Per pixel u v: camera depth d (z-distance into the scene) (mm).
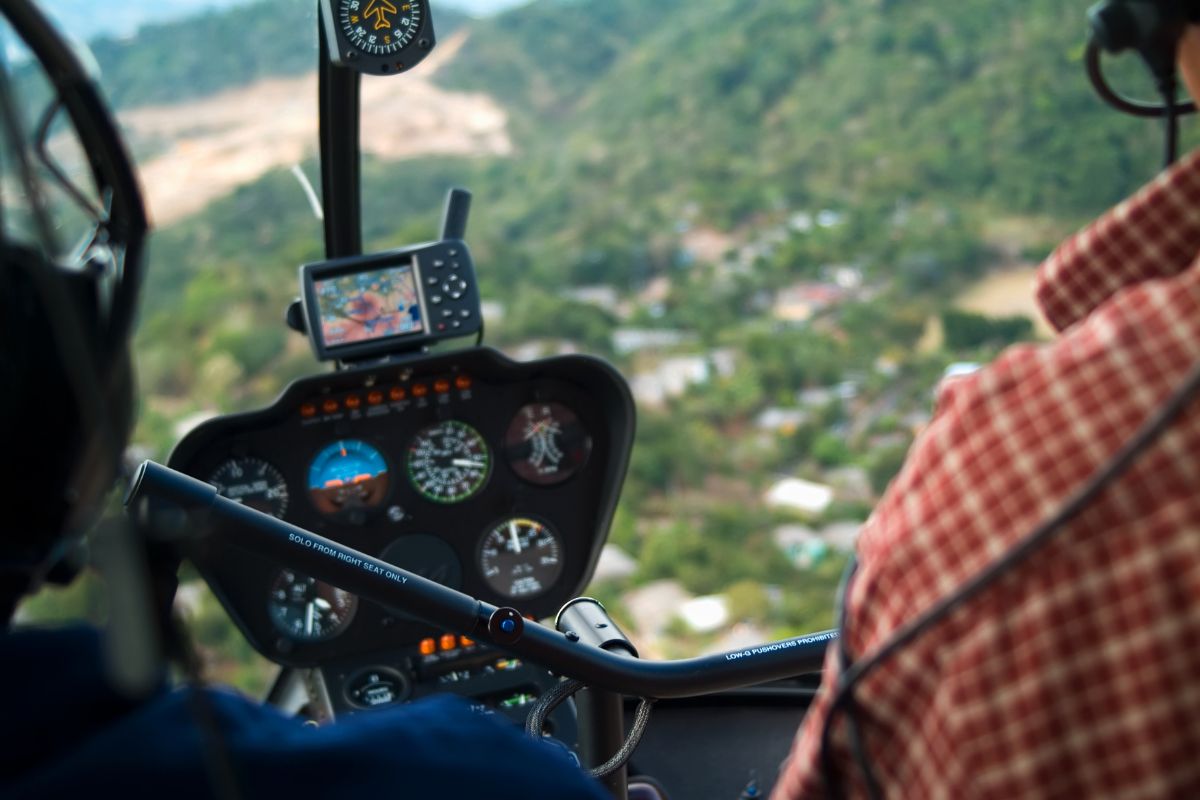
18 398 515
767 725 2250
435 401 2436
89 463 550
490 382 2455
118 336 587
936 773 609
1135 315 595
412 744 563
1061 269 714
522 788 566
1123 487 567
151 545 516
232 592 2322
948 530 608
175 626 524
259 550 1245
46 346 522
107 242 604
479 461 2486
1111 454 573
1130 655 562
